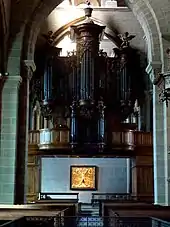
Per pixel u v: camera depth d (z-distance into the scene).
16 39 18.66
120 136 27.52
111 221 10.20
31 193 27.97
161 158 19.03
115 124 27.72
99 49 28.86
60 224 10.05
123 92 27.69
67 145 27.38
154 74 19.25
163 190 18.80
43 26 29.33
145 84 28.80
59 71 27.80
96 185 31.22
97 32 27.64
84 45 27.42
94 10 29.59
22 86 18.89
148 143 27.89
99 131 27.16
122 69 27.91
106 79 27.62
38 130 28.16
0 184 17.94
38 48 28.91
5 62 18.39
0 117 18.25
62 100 27.50
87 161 31.50
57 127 27.55
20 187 18.34
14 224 8.00
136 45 29.47
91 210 27.80
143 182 27.69
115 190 31.22
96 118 27.20
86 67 27.30
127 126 27.98
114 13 29.73
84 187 31.12
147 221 9.54
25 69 18.88
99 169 31.41
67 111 27.69
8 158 18.09
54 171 31.34
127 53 28.28
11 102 18.33
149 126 29.27
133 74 28.55
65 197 30.81
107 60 27.88
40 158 29.11
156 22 19.30
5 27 17.97
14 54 18.56
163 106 19.12
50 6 19.39
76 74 27.50
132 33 29.80
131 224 9.59
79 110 27.11
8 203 17.84
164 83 14.51
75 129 27.16
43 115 28.27
